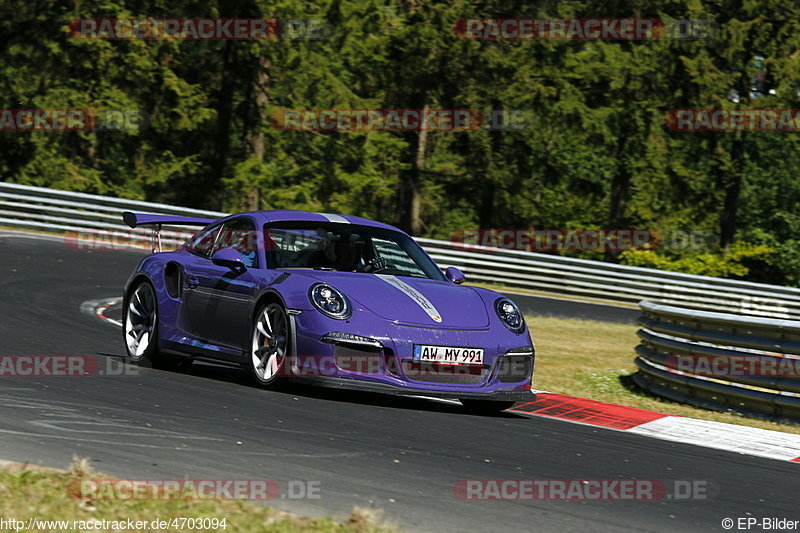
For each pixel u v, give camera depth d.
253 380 15.92
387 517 8.83
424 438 12.59
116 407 12.77
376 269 16.53
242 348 15.91
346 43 67.38
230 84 70.50
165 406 13.11
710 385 19.23
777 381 17.98
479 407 16.06
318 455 11.02
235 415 12.88
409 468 10.81
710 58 76.06
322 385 14.43
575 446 13.32
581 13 77.19
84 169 69.44
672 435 15.52
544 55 74.06
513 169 77.62
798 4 77.69
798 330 17.73
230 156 72.19
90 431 11.23
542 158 78.38
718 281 50.50
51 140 70.31
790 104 77.12
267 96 70.12
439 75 73.56
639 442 14.43
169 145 72.12
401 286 15.62
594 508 9.84
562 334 33.03
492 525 8.91
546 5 76.44
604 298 48.97
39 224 41.69
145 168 70.31
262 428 12.19
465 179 78.00
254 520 8.18
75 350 18.38
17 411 11.98
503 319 15.72
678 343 20.20
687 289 49.88
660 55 75.44
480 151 76.94
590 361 26.19
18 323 20.98
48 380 14.42
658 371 20.86
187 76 71.19
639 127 76.50
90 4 66.88
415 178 76.94
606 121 75.62
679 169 78.38
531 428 14.50
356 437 12.19
